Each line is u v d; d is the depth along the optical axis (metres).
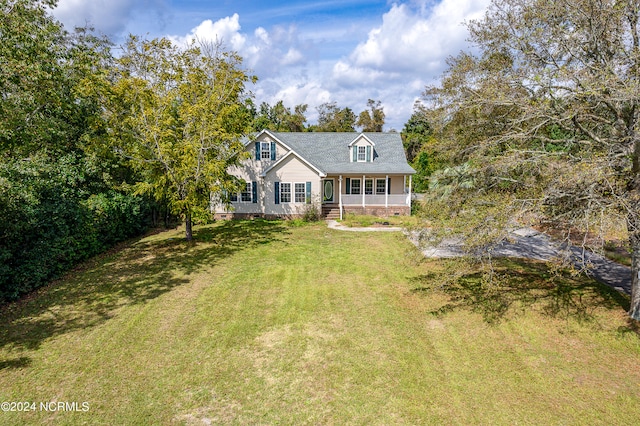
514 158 8.00
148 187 14.79
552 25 8.20
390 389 5.92
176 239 16.77
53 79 12.19
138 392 5.79
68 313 8.60
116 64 15.47
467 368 6.52
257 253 14.28
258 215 23.25
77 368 6.40
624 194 6.83
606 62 7.57
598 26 7.59
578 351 7.05
